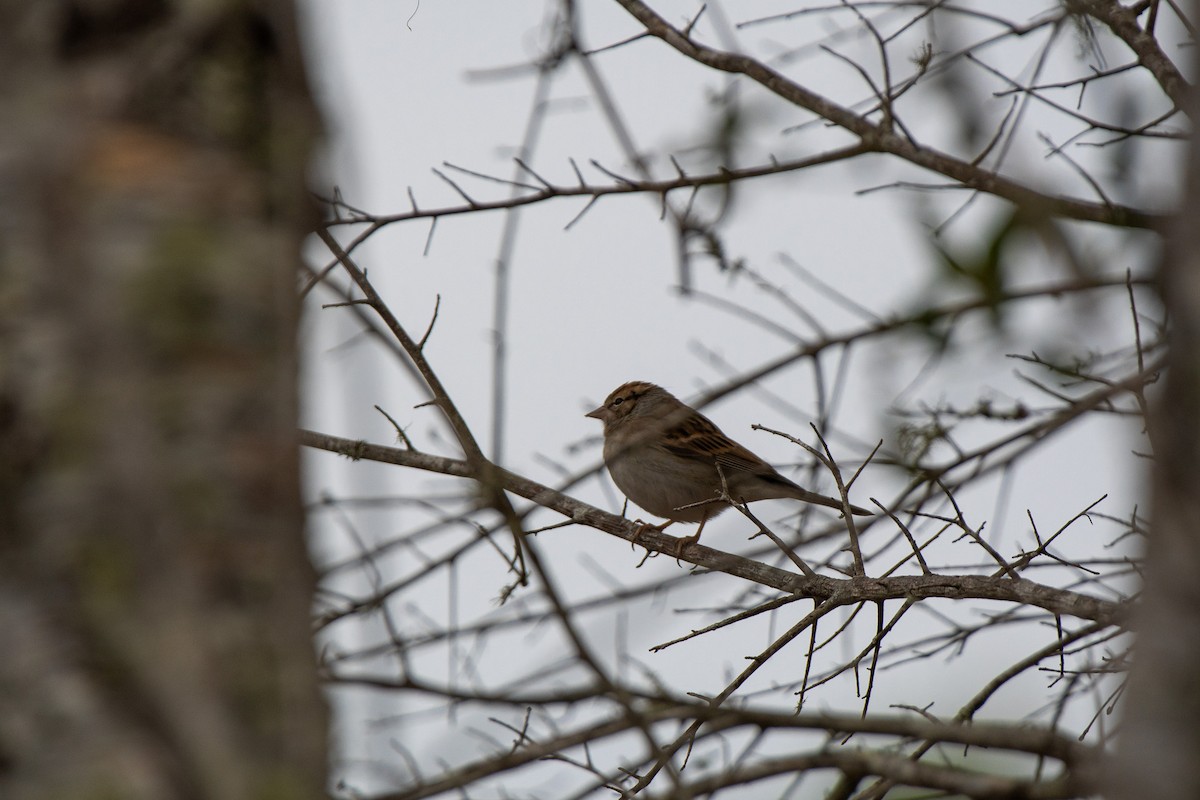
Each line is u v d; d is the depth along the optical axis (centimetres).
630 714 528
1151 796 384
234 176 397
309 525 378
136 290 371
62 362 362
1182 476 403
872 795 765
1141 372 800
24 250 373
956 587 964
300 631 360
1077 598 927
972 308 705
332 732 361
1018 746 504
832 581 1034
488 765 565
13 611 342
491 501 623
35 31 402
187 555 350
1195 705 386
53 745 331
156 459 356
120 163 386
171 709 335
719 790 539
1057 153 982
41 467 354
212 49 406
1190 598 393
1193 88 439
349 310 704
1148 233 767
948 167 1088
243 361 375
